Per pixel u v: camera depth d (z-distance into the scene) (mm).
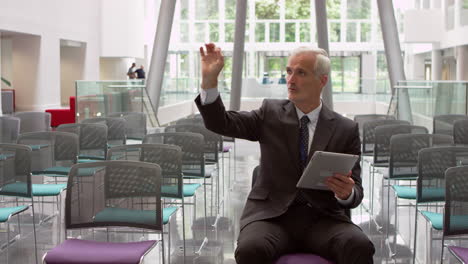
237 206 8258
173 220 7445
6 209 5434
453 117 9961
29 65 22172
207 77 3668
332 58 32250
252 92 28844
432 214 5258
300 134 3906
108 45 28266
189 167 6812
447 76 32844
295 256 3688
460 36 23422
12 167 5344
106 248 3971
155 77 13984
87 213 4266
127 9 28406
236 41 15164
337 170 3480
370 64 32000
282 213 3775
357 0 31891
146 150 5445
